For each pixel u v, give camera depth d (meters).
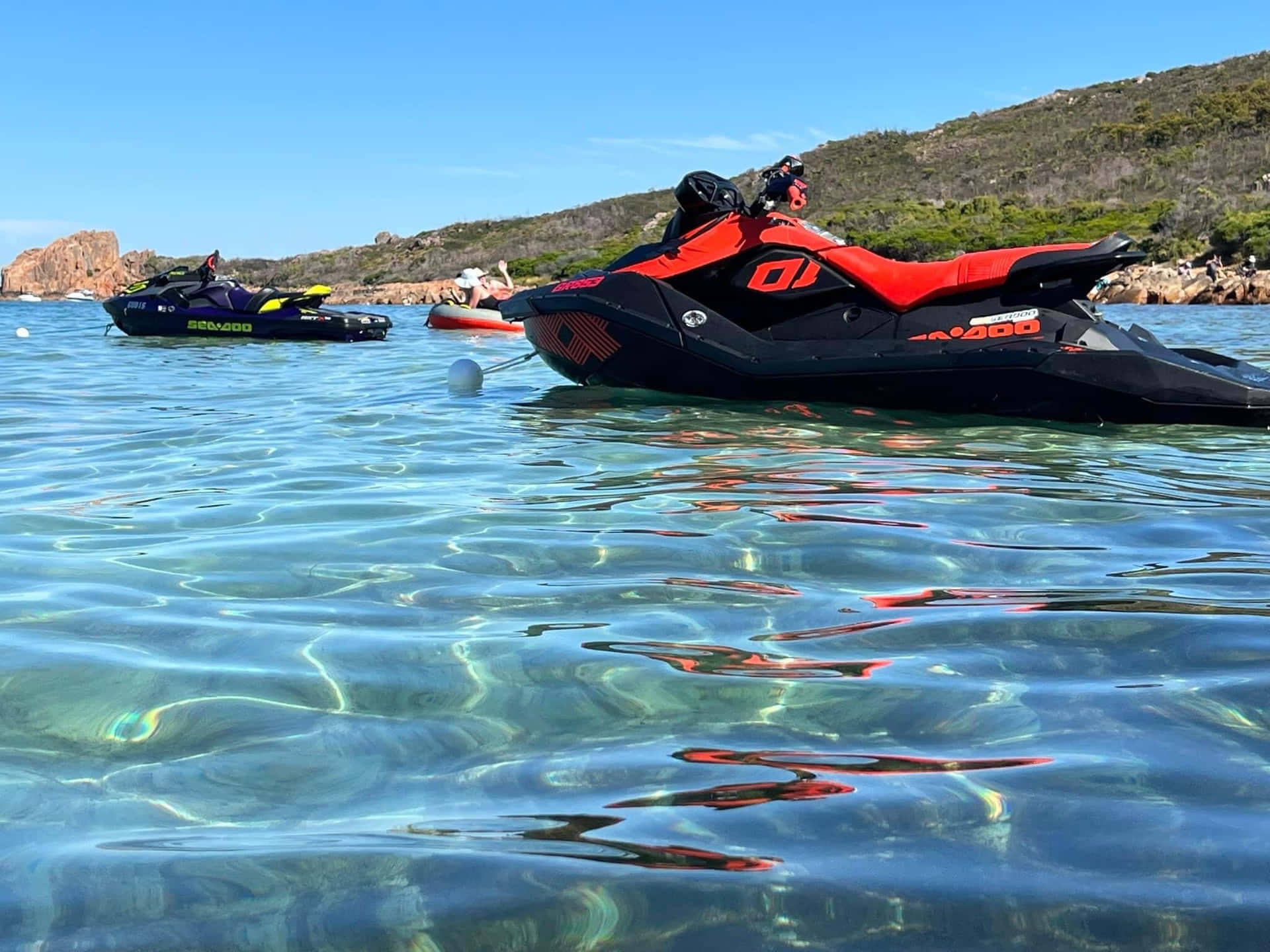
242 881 1.52
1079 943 1.35
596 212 82.00
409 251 82.62
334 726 2.09
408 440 5.83
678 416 6.56
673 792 1.79
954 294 6.66
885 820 1.67
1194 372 6.11
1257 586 2.99
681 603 2.88
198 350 14.32
